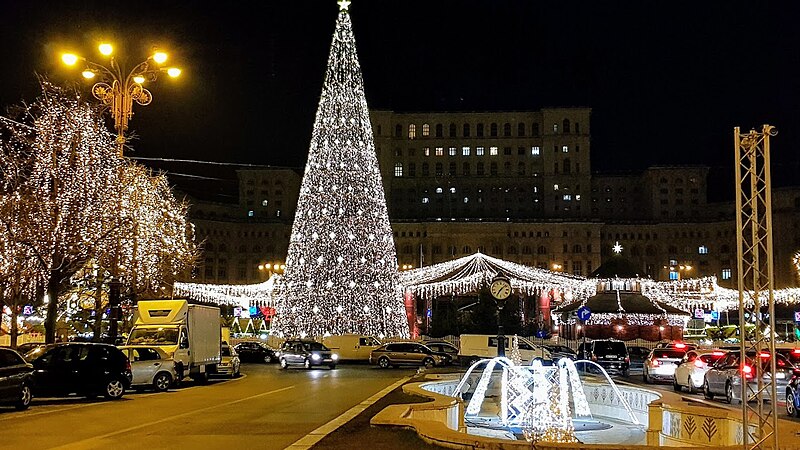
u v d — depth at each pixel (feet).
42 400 78.95
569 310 204.54
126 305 126.62
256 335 268.62
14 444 45.34
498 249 492.95
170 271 152.56
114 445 44.68
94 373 77.82
